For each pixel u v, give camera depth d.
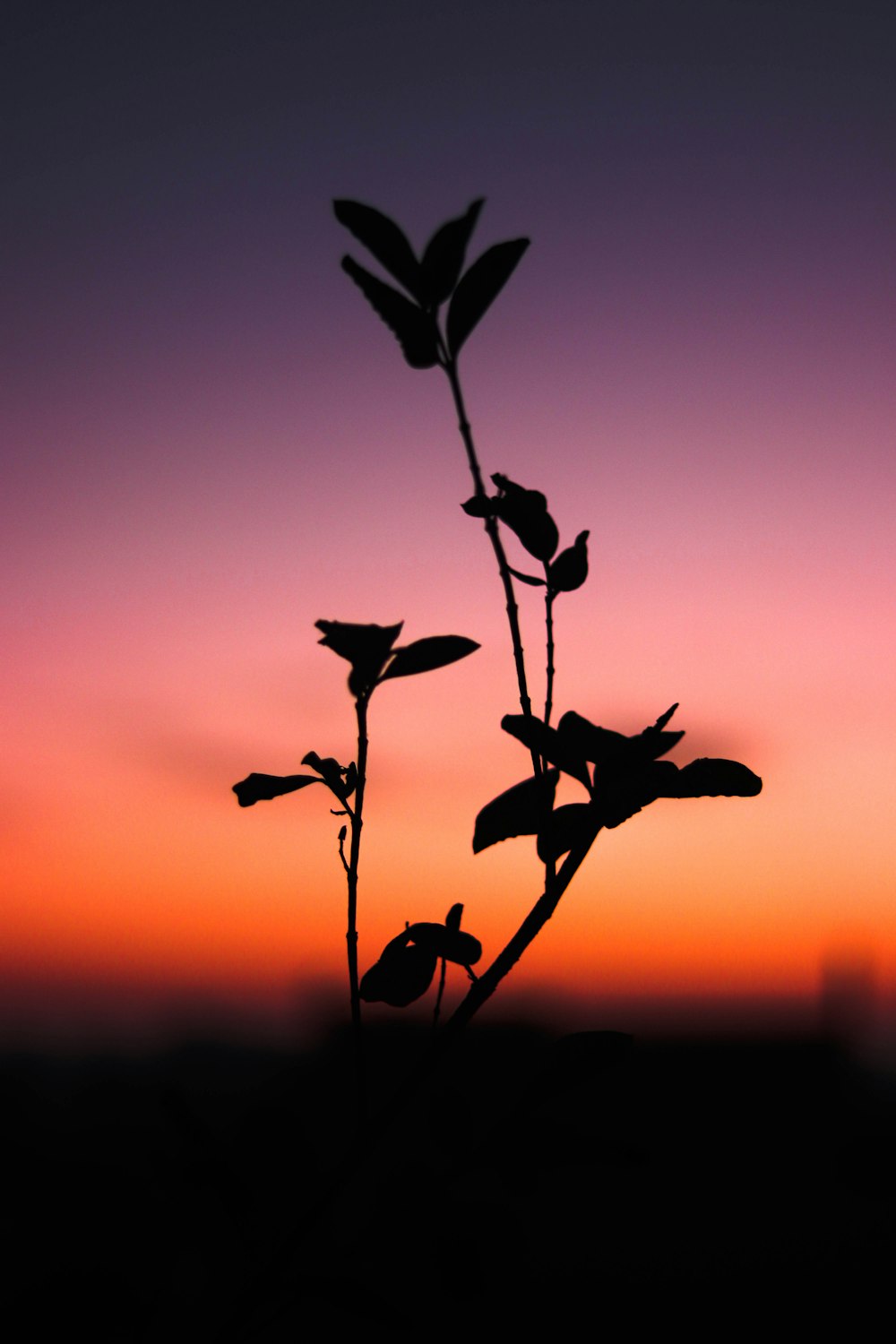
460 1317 0.61
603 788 0.65
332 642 0.64
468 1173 0.62
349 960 0.65
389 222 0.66
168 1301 0.63
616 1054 0.63
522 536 0.68
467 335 0.65
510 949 0.63
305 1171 0.65
